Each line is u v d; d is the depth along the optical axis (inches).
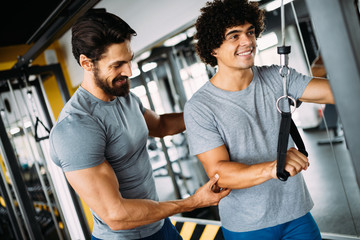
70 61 180.4
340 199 98.7
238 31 44.8
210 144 48.9
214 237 124.6
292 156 38.0
